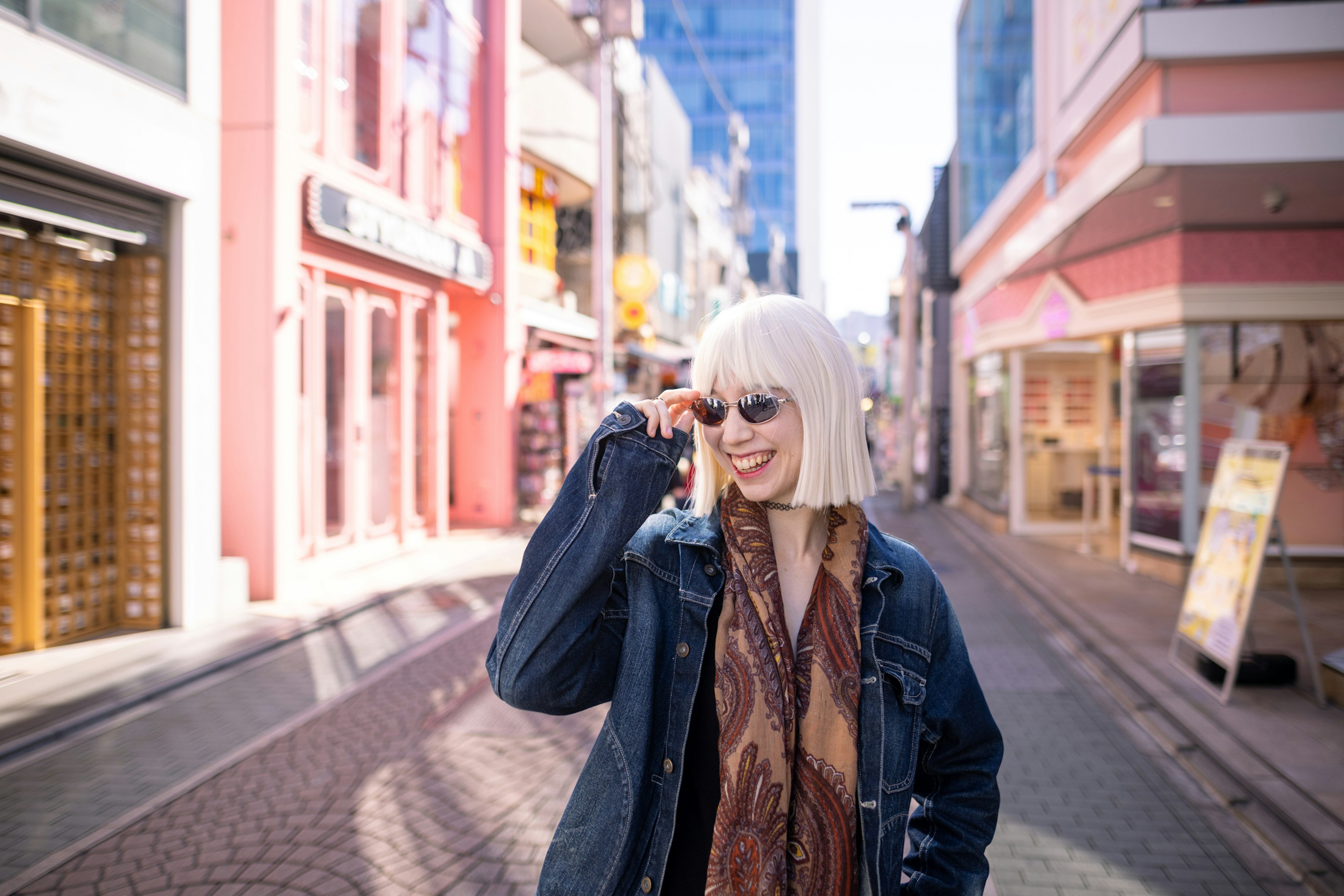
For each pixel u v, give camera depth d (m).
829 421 1.09
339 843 3.23
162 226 6.19
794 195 64.88
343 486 9.23
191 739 4.32
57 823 3.40
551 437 13.86
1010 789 3.79
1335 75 6.15
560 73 14.59
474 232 12.19
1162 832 3.38
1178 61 6.20
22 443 5.56
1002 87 13.02
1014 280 12.09
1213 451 8.27
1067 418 12.83
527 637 1.05
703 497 1.21
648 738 1.09
